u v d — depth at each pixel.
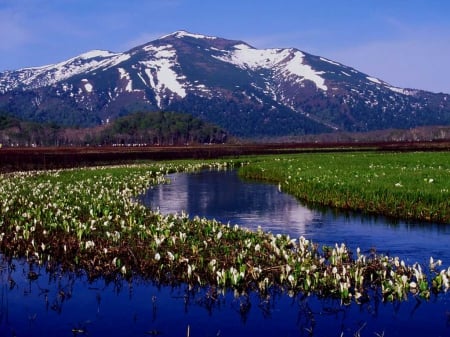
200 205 31.14
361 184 30.97
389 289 13.73
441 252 18.61
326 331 11.69
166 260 16.03
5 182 36.84
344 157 64.06
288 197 34.44
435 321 12.23
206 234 19.66
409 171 39.88
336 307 13.10
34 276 15.38
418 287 14.09
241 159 76.38
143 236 19.05
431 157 60.09
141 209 25.67
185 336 11.44
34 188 32.12
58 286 14.57
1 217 22.50
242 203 31.84
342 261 16.14
